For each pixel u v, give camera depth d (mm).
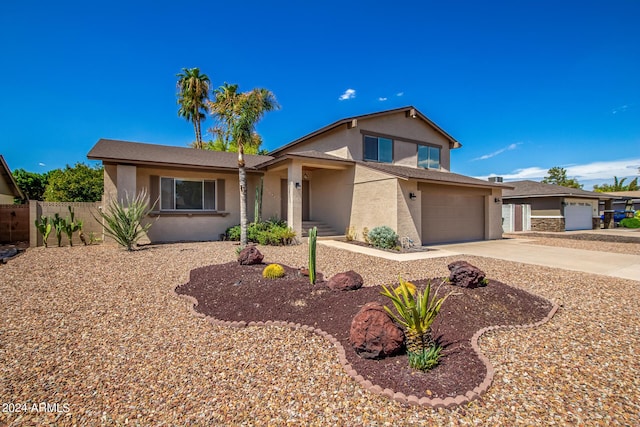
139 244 12148
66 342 3916
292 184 12469
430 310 3506
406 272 7805
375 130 15656
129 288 6191
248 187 15031
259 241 12195
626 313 5062
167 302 5453
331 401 2762
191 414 2586
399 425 2465
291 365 3396
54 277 6867
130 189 11914
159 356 3590
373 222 12930
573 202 24391
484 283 5746
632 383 3061
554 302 5602
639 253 11445
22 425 2441
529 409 2652
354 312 4562
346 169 14492
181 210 13641
